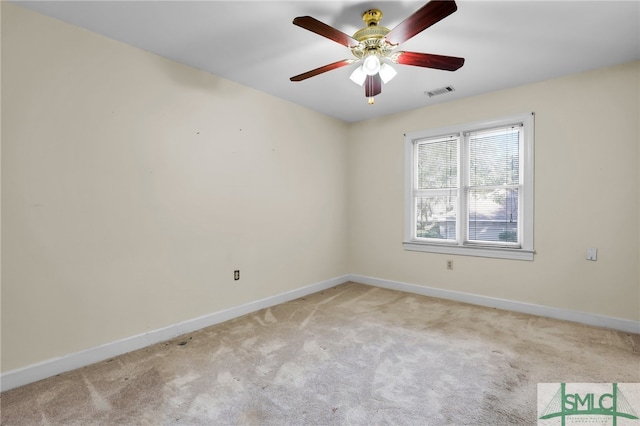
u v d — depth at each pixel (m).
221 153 3.07
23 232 1.99
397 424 1.60
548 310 3.13
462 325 2.92
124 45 2.43
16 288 1.96
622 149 2.78
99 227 2.31
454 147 3.76
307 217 4.00
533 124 3.19
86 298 2.25
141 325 2.53
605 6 1.95
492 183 3.52
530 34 2.28
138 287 2.51
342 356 2.33
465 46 2.45
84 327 2.23
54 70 2.10
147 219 2.56
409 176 4.06
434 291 3.86
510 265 3.35
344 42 1.94
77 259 2.21
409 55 2.04
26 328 2.00
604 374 2.05
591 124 2.90
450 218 3.82
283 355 2.35
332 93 3.48
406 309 3.39
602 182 2.87
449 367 2.16
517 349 2.42
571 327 2.86
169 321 2.70
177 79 2.74
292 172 3.79
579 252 2.98
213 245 3.01
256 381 2.00
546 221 3.14
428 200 4.00
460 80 3.11
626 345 2.47
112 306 2.37
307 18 1.64
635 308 2.73
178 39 2.38
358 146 4.55
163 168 2.66
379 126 4.33
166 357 2.33
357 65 2.79
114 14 2.06
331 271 4.37
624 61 2.72
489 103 3.44
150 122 2.57
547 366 2.16
